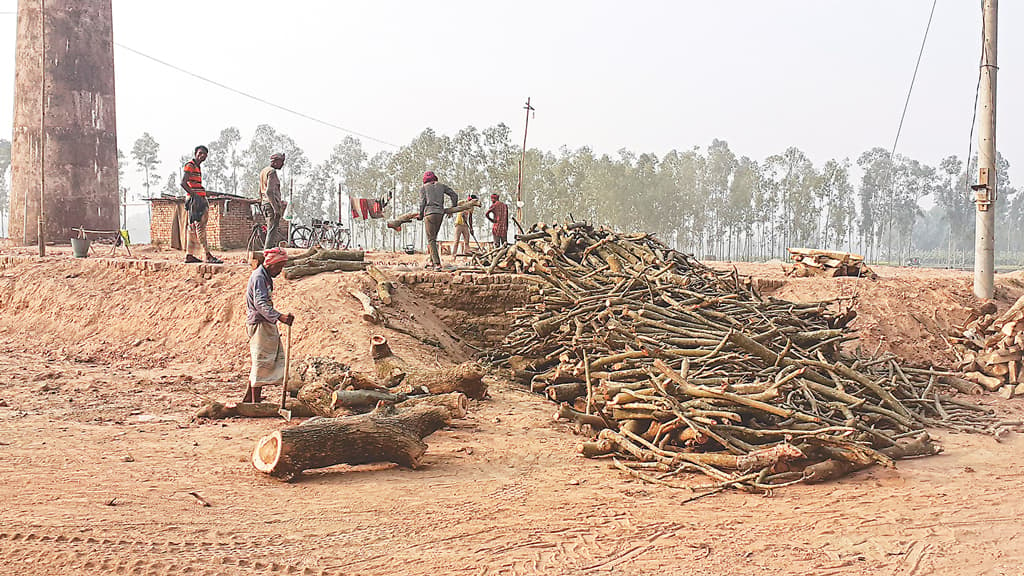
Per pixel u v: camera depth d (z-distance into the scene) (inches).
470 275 560.7
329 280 548.1
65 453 289.9
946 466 318.0
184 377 446.3
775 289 671.8
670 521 242.8
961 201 3895.2
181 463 286.0
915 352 585.0
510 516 243.9
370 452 285.4
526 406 411.2
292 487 265.9
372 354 438.6
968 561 214.5
